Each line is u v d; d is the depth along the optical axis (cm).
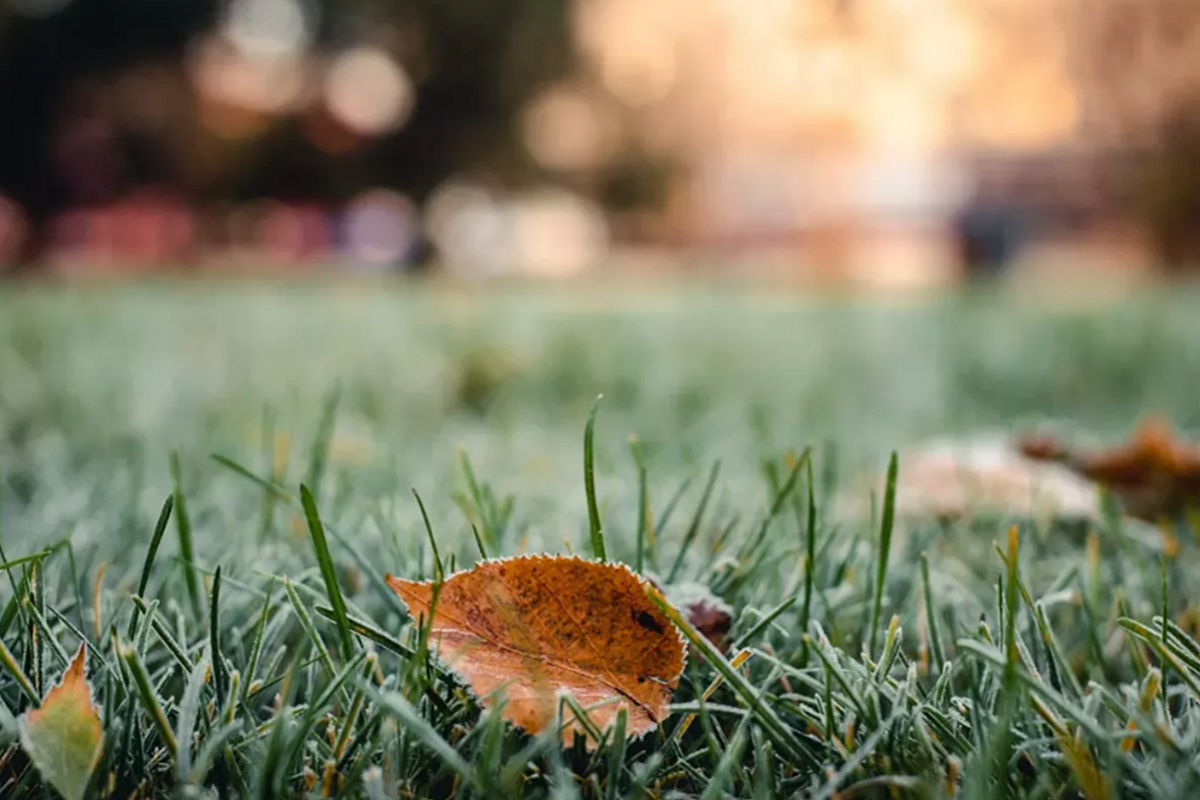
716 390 151
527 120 786
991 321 288
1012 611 36
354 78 794
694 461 78
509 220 1154
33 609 39
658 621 36
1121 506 67
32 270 815
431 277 811
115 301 361
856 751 36
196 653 40
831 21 772
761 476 75
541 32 744
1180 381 164
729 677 35
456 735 37
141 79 749
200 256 1016
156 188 823
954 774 35
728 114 877
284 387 144
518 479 74
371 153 798
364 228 1084
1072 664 45
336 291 511
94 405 118
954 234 956
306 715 35
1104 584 51
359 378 152
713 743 35
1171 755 33
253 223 1021
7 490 75
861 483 75
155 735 37
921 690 41
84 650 35
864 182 1034
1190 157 633
